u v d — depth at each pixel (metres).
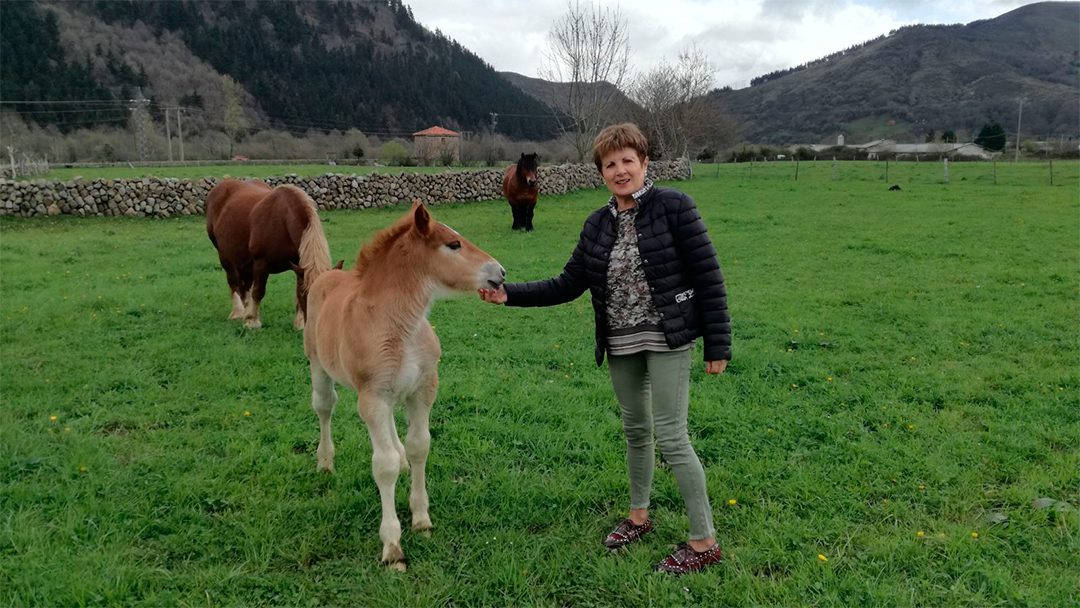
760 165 47.34
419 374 3.52
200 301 9.00
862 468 4.33
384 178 21.27
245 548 3.47
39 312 8.05
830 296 9.35
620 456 4.50
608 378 6.14
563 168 27.52
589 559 3.43
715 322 3.16
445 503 3.96
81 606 2.98
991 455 4.48
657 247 3.13
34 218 16.47
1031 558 3.36
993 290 9.62
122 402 5.52
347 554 3.50
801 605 3.00
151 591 3.13
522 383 6.00
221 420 5.19
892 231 15.59
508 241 14.94
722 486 4.10
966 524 3.70
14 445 4.61
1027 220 16.95
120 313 8.19
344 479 4.20
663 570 3.27
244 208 7.92
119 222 16.86
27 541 3.46
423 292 3.43
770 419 5.16
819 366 6.45
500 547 3.50
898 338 7.37
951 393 5.67
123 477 4.19
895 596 3.04
